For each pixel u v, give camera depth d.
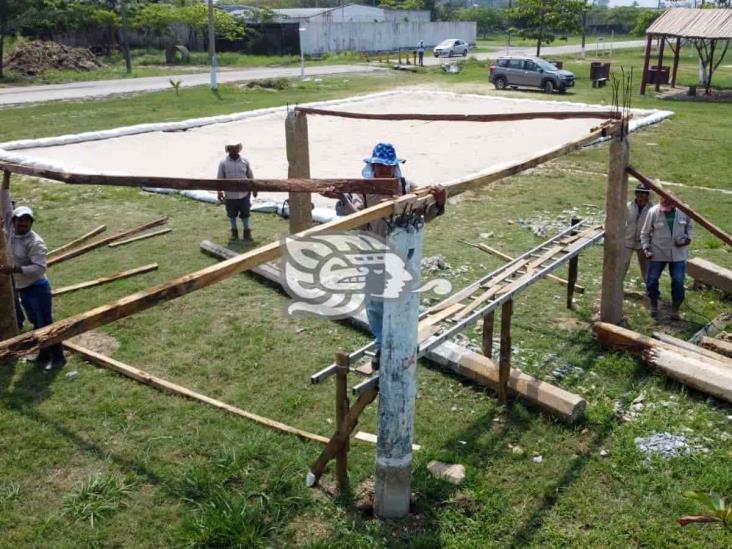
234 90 30.38
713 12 28.94
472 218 11.70
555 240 7.53
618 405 6.14
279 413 6.05
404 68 41.78
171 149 17.48
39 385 6.43
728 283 8.51
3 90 31.42
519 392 6.09
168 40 51.81
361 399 4.75
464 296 6.11
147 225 10.91
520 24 85.00
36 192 13.16
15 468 5.28
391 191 4.16
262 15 57.75
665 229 7.69
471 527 4.69
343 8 68.62
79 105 25.47
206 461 5.38
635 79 35.34
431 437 5.68
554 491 5.05
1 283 6.75
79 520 4.75
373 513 4.80
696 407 6.10
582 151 17.61
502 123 21.70
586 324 7.76
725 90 30.81
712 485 5.06
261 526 4.68
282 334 7.47
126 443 5.60
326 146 17.92
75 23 46.81
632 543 4.57
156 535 4.64
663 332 7.66
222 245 10.21
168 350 7.14
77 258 9.68
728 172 15.31
